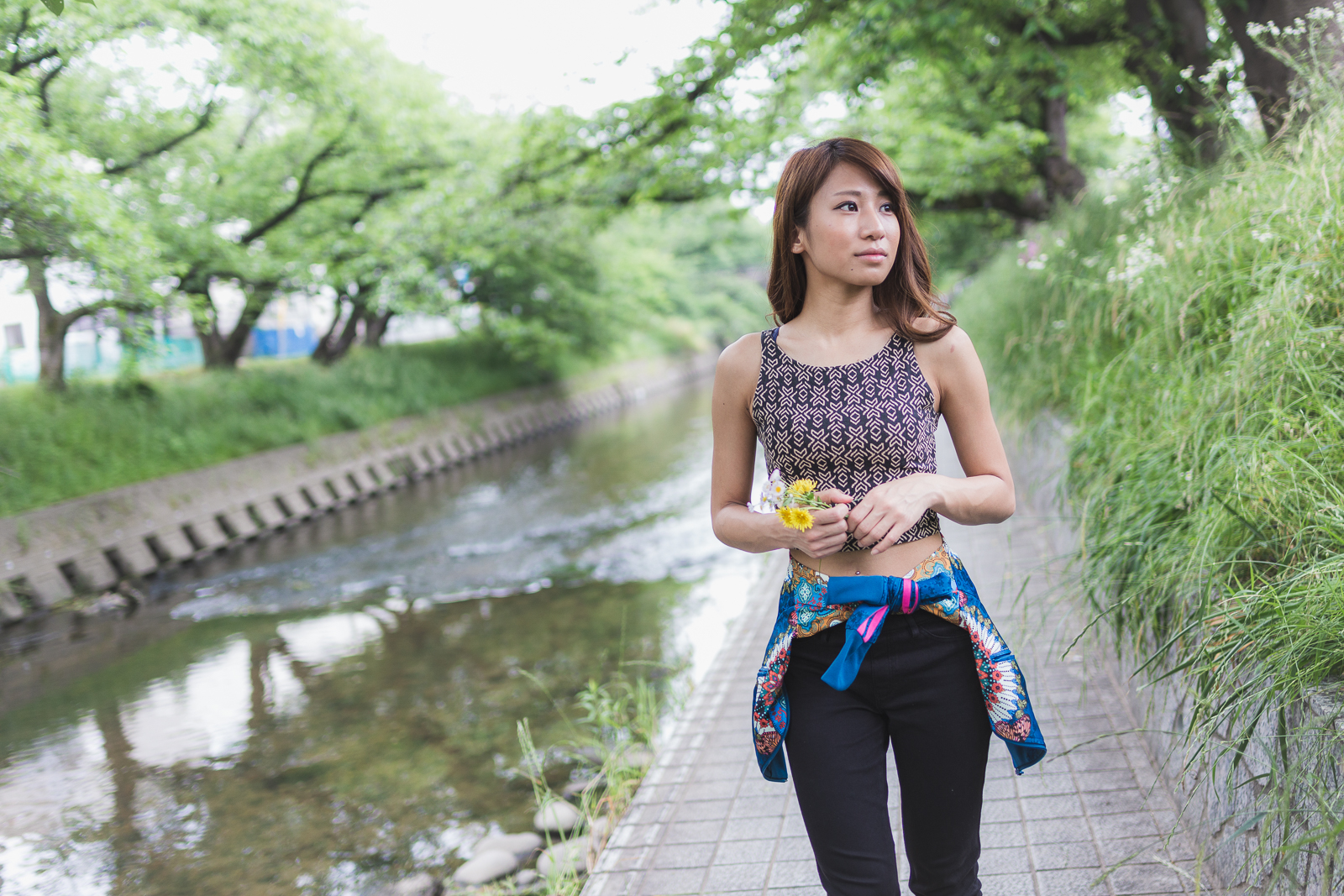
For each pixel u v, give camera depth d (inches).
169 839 172.9
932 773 67.2
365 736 210.5
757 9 323.6
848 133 442.9
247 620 326.3
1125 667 130.1
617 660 238.8
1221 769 90.3
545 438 850.8
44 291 449.4
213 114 500.1
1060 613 169.9
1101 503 138.1
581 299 915.4
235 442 549.3
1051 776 118.6
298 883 152.8
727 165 415.8
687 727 157.0
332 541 458.0
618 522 415.8
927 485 64.6
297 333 1055.6
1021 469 272.8
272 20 475.8
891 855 65.5
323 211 644.7
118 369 567.5
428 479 654.5
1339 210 119.9
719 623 259.6
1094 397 171.9
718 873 110.2
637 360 1291.8
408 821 167.9
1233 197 156.0
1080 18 301.4
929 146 446.6
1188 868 94.5
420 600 322.3
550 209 485.7
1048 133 426.0
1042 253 267.4
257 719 229.9
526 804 169.0
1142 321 176.4
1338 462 100.2
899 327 68.6
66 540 401.7
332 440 606.2
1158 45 246.4
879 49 289.0
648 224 1450.5
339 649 278.8
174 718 237.6
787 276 72.1
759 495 69.3
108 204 388.5
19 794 199.6
